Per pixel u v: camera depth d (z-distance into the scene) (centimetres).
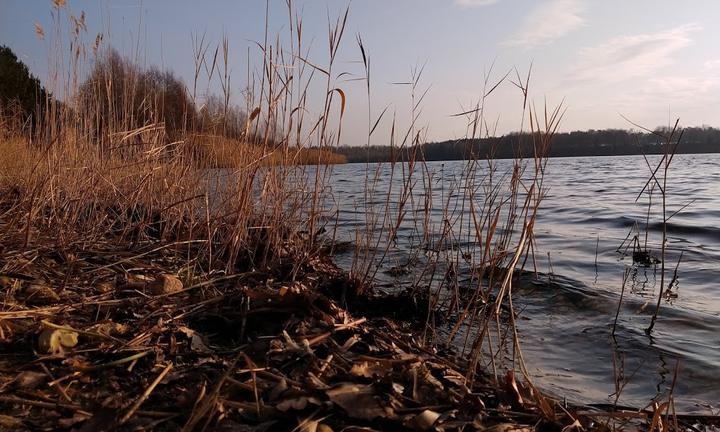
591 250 545
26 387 155
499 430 161
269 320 223
